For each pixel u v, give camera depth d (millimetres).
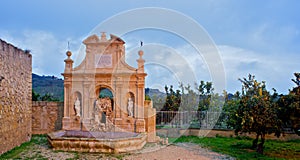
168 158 15195
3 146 15406
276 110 16125
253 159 14984
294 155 16297
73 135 20281
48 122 24547
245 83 18062
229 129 24266
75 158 14836
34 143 19359
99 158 14984
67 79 23562
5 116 15742
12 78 17000
